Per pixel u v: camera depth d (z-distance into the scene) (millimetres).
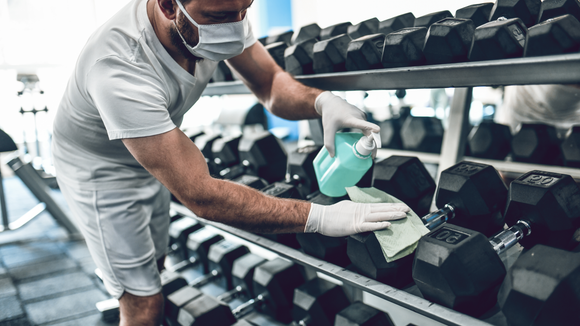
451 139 1551
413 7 3453
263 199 944
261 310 1650
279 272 1536
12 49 3969
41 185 2650
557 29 747
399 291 895
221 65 1727
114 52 953
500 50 826
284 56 1406
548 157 1881
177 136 921
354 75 1126
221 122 4172
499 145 1998
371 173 1307
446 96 2971
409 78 1003
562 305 688
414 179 1110
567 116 2029
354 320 1180
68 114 1166
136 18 1004
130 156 1220
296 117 1283
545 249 742
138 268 1249
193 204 918
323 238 1024
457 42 908
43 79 4121
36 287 2057
